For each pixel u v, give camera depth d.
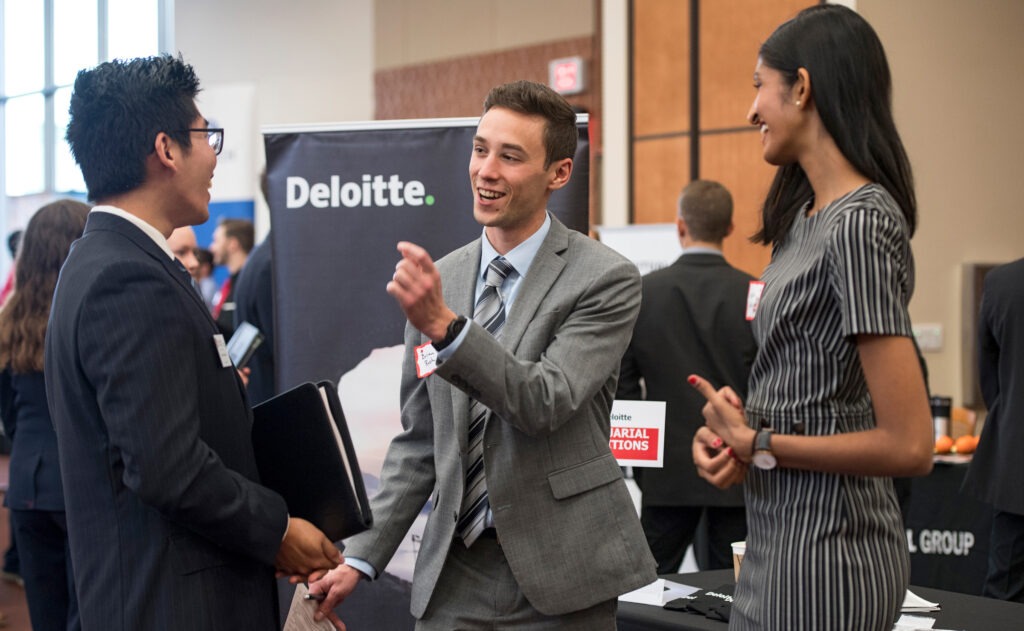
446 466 1.93
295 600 2.15
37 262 3.32
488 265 1.96
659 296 3.56
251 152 8.98
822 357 1.56
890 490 1.64
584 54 8.73
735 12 6.67
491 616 1.88
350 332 2.87
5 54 12.73
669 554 3.63
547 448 1.85
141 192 1.78
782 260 1.67
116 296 1.63
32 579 3.46
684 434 3.50
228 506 1.67
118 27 11.73
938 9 5.86
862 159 1.57
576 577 1.82
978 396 5.90
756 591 1.66
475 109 9.45
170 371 1.63
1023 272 3.58
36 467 3.35
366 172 2.86
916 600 2.38
